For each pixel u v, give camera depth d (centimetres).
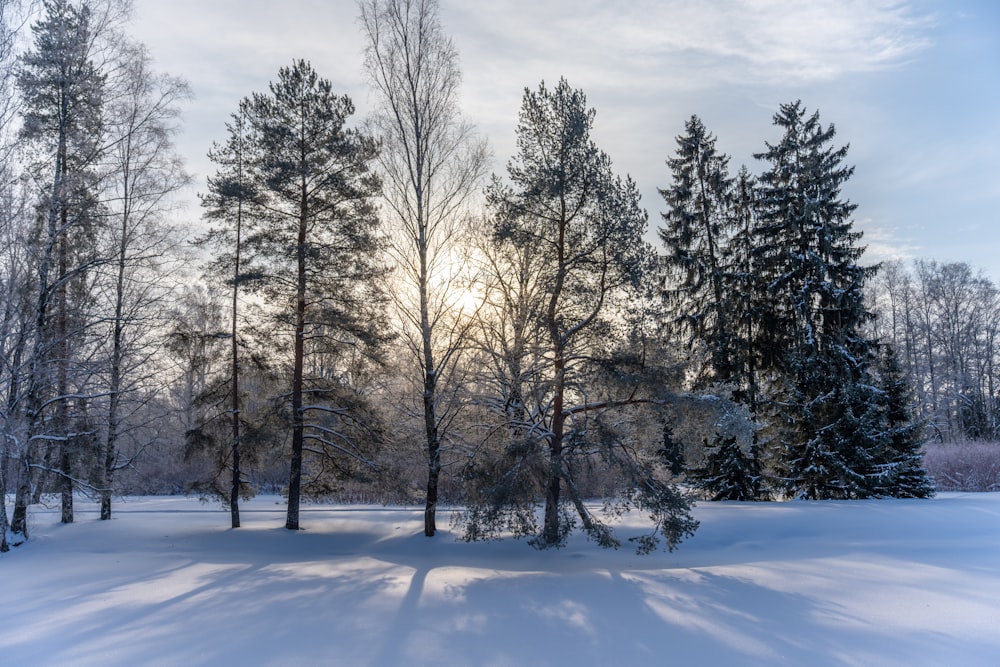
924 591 1062
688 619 907
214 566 1473
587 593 1088
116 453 2422
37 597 1131
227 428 2219
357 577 1269
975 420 5662
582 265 1781
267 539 1947
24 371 1764
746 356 2967
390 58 1934
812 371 2778
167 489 3712
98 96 1972
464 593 1093
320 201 2198
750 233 3102
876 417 2806
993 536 1712
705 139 3081
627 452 1714
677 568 1391
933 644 771
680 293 3002
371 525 2203
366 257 2184
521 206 1809
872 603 983
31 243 1789
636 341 1722
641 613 945
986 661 711
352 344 2161
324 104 2222
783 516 2062
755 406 2883
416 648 789
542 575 1283
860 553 1516
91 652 784
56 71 1873
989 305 5966
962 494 3052
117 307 2239
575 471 1778
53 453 2264
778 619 899
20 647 812
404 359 2331
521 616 934
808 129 3023
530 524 1622
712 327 2984
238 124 2208
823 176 2945
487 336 1861
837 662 718
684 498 1612
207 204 2139
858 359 2845
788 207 2953
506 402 1891
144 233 2084
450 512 2458
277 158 2170
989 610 928
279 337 2211
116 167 2033
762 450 2939
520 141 1841
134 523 2270
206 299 2327
